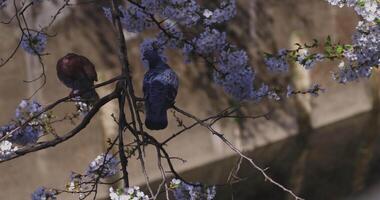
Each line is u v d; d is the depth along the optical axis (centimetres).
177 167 1606
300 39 1859
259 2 1772
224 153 1692
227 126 1708
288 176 1564
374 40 736
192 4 699
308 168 1611
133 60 1512
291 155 1706
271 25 1800
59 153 1429
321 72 1895
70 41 1414
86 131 1455
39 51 714
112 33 1469
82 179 785
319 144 1777
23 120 691
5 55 1337
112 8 633
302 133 1847
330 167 1614
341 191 1483
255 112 1761
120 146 588
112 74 1475
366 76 761
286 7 1833
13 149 629
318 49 1888
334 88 1938
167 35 712
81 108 720
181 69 1622
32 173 1400
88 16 1433
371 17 702
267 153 1727
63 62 707
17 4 1307
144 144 594
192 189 659
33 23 1341
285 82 1823
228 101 1697
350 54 746
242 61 734
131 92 588
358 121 1934
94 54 1452
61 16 1390
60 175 1433
